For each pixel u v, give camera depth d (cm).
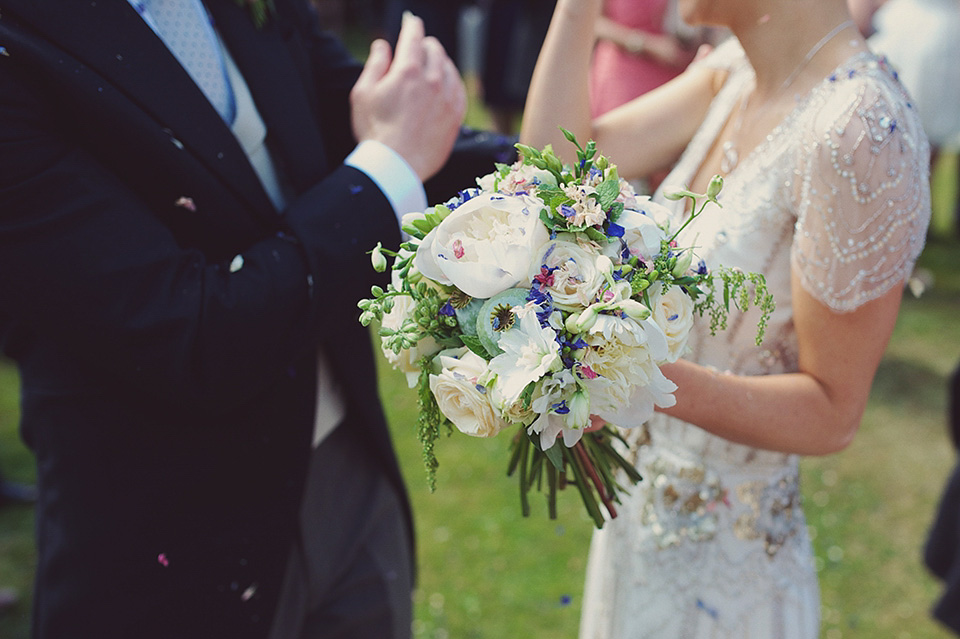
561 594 256
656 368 99
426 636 241
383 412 172
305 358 146
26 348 142
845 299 121
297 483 145
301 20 172
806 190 122
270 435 142
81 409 136
